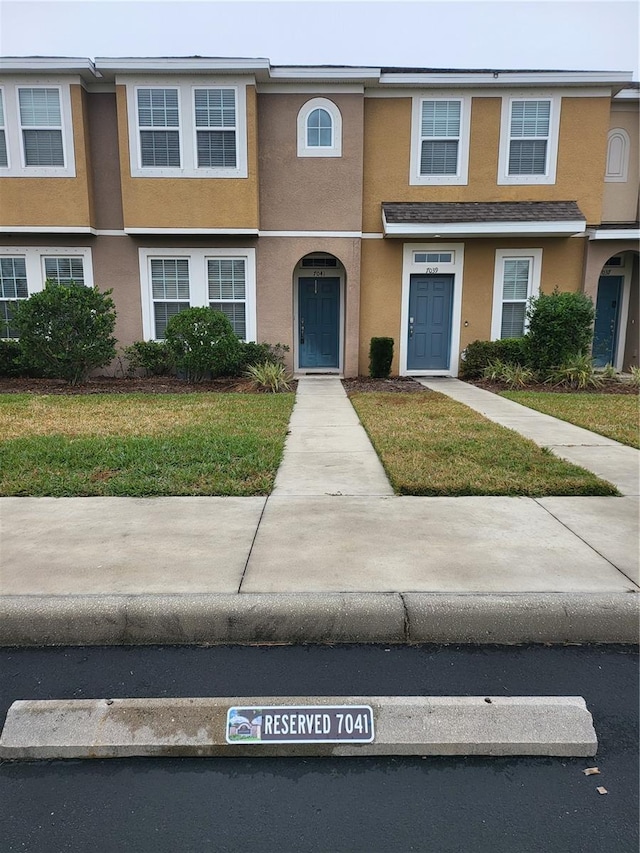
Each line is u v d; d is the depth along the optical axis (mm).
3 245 13391
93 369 13211
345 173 13344
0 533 4340
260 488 5309
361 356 14391
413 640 3307
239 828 2131
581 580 3605
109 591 3453
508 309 14305
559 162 13523
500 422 8438
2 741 2508
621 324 15305
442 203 13648
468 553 3986
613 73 12805
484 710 2645
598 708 2773
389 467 5945
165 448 6500
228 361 12453
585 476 5664
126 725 2576
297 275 15016
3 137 12672
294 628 3301
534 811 2211
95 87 12906
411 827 2137
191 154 12758
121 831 2117
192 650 3229
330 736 2545
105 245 13484
